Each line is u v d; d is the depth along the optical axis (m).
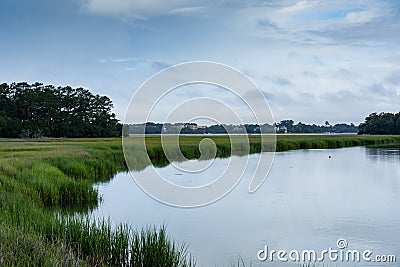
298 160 42.94
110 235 11.01
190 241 13.81
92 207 19.28
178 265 10.61
